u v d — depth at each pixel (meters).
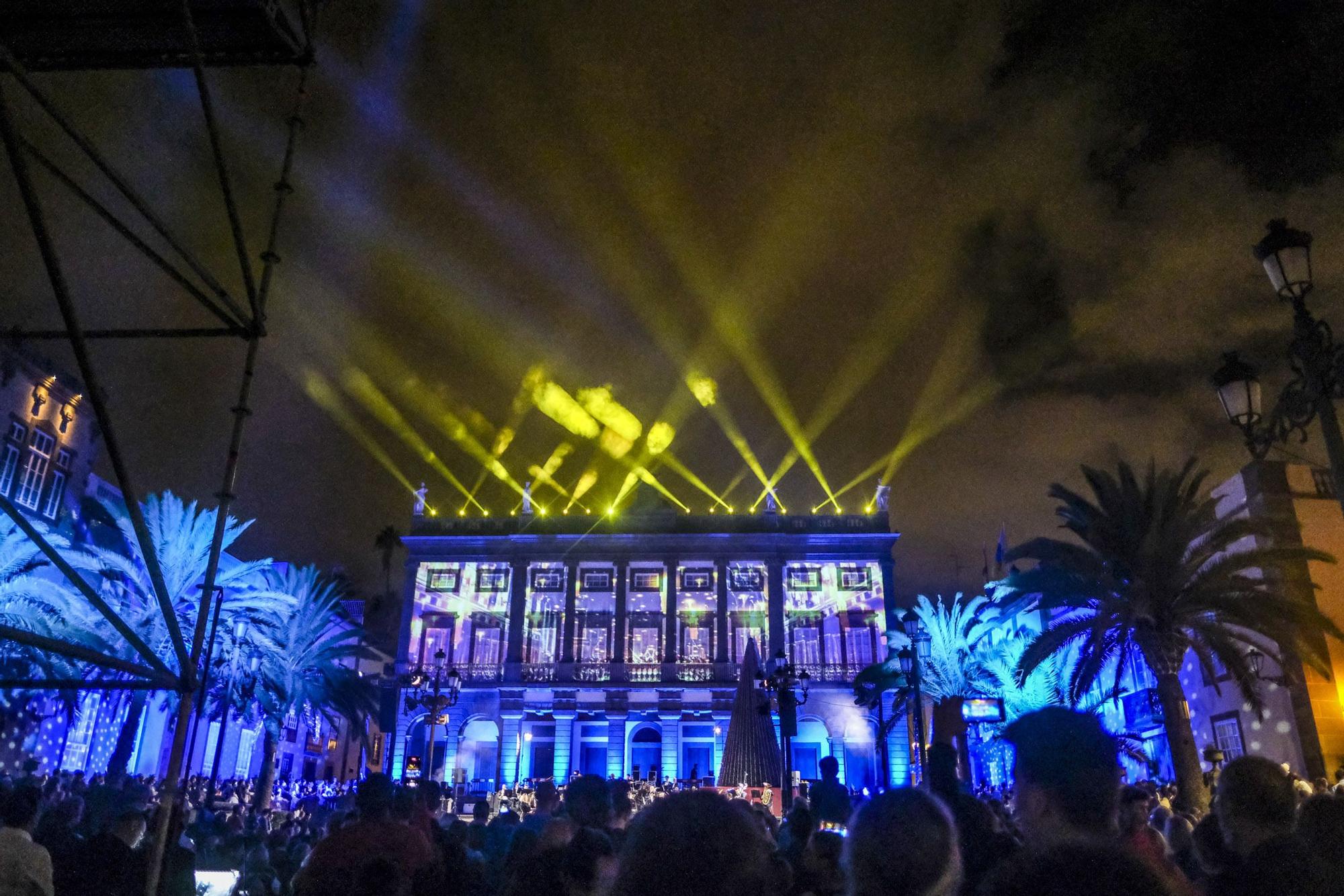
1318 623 24.06
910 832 2.78
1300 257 9.25
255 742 54.59
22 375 35.22
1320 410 8.81
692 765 56.84
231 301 5.37
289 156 5.97
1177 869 4.38
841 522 61.34
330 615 48.59
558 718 57.41
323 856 5.63
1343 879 3.55
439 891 5.68
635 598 60.84
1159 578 25.14
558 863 4.83
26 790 6.18
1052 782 3.27
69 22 5.51
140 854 7.26
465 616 60.41
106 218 4.84
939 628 46.81
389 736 56.62
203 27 5.58
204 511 35.66
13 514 4.69
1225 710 32.75
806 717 56.78
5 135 3.83
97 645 29.73
